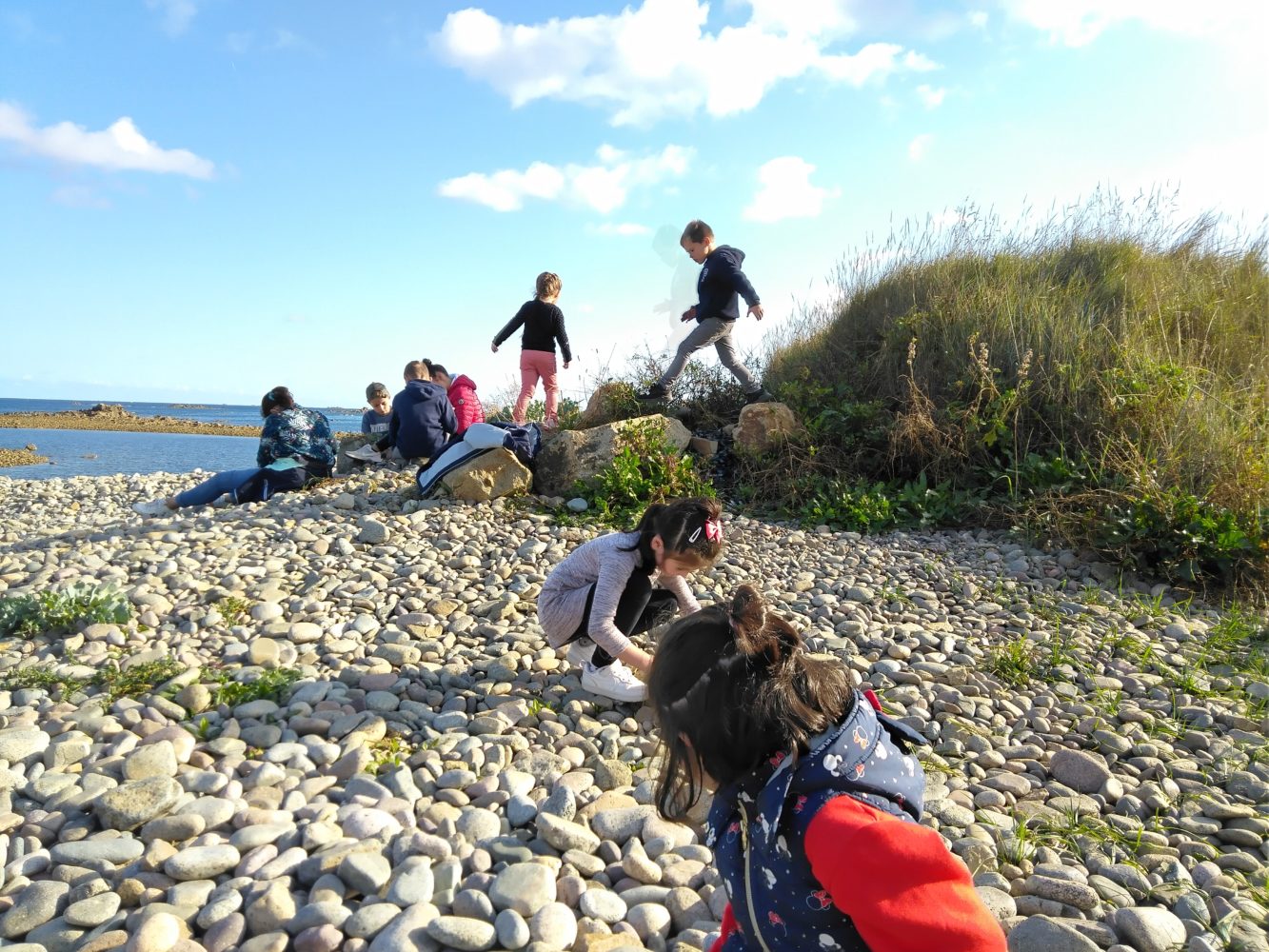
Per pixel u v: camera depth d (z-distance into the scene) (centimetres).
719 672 132
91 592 442
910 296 912
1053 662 423
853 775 128
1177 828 289
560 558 575
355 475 802
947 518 678
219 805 269
